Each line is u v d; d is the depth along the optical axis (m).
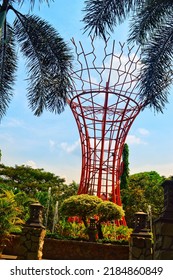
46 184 34.88
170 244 5.93
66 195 33.94
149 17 9.80
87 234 14.26
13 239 11.47
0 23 8.98
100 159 18.84
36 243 8.64
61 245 13.05
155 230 6.40
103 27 9.15
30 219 8.95
